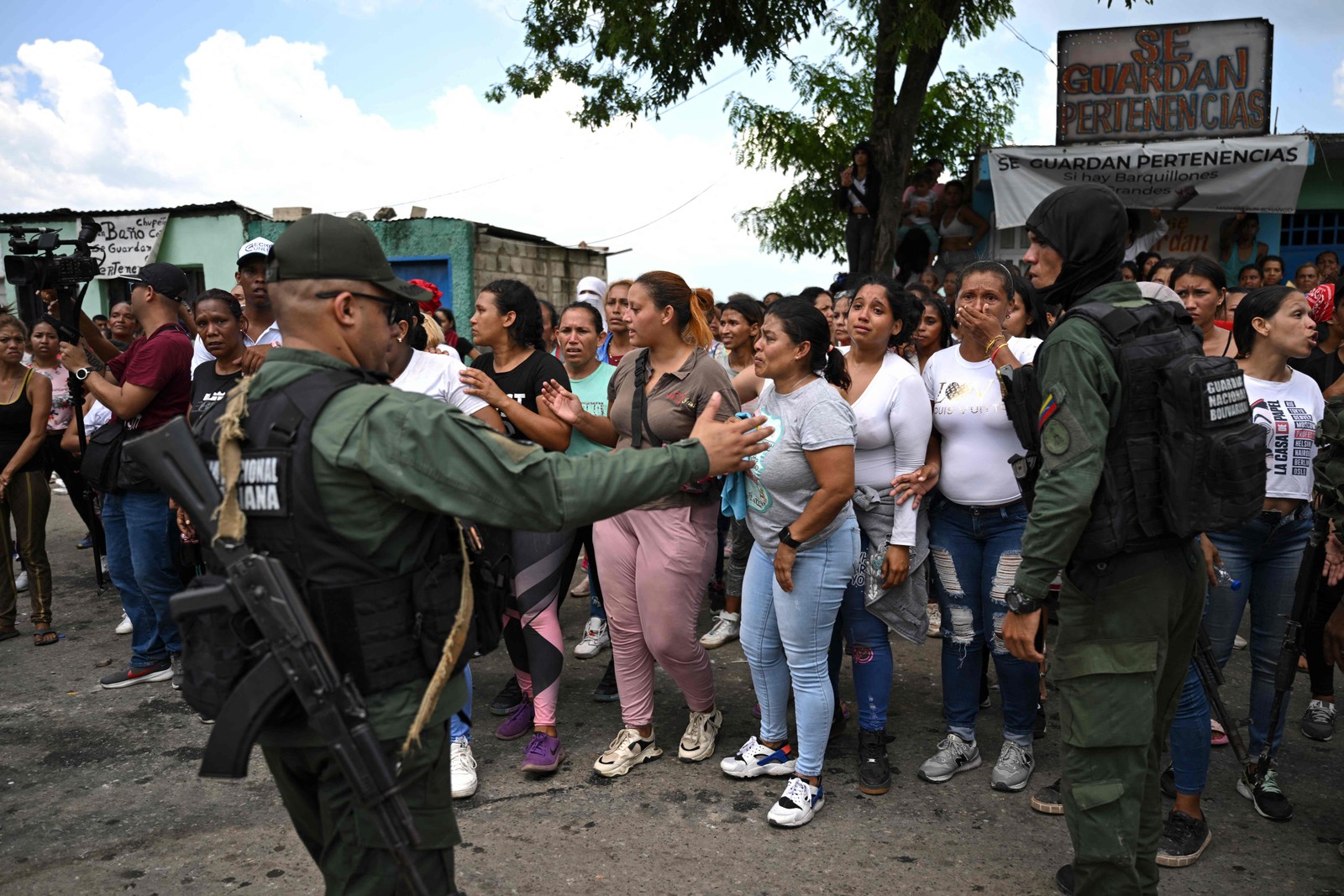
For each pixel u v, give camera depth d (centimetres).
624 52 925
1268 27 953
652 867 288
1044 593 221
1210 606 328
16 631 538
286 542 157
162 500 426
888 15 830
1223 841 297
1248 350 336
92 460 431
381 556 162
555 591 354
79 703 434
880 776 332
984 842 299
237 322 399
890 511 331
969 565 335
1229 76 970
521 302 392
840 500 295
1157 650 223
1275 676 302
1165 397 218
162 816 327
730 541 542
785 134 1261
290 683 154
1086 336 219
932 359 352
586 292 572
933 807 323
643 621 342
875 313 331
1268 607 327
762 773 344
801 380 306
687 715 406
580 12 1014
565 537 357
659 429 343
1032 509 223
